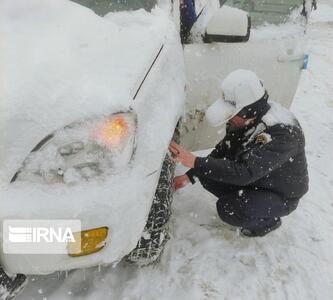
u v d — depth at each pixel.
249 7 3.11
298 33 3.13
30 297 2.08
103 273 2.26
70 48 1.89
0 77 1.69
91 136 1.62
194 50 2.65
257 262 2.44
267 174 2.37
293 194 2.45
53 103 1.62
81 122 1.62
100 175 1.62
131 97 1.75
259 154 2.18
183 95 2.32
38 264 1.56
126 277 2.25
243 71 2.21
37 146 1.57
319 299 2.25
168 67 2.22
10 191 1.54
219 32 2.64
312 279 2.37
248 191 2.45
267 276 2.35
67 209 1.53
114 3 2.56
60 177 1.58
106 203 1.56
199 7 3.04
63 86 1.68
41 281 2.17
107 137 1.63
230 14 2.62
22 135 1.57
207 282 2.26
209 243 2.54
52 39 1.93
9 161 1.56
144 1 2.63
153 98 1.92
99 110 1.64
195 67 2.63
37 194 1.54
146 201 1.67
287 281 2.34
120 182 1.62
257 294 2.23
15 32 1.96
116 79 1.80
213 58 2.71
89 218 1.54
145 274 2.27
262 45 2.90
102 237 1.58
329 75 6.57
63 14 2.16
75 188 1.57
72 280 2.20
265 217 2.47
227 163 2.21
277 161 2.19
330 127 4.53
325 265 2.49
